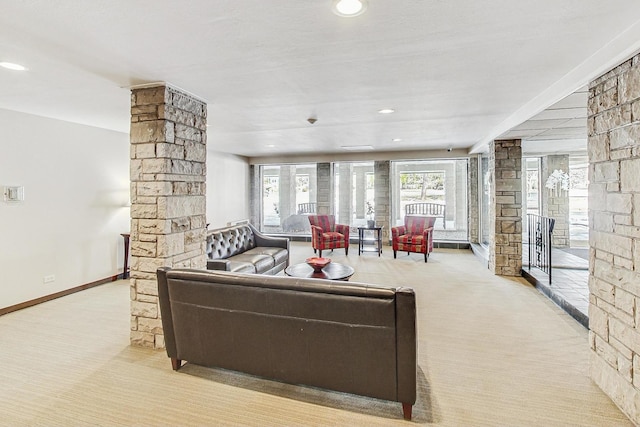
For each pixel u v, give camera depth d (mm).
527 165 7227
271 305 2062
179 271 2283
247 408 2014
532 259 5684
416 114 3887
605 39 1963
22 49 2043
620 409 1980
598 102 2211
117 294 4277
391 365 1888
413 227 6969
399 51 2119
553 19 1728
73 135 4348
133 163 2748
